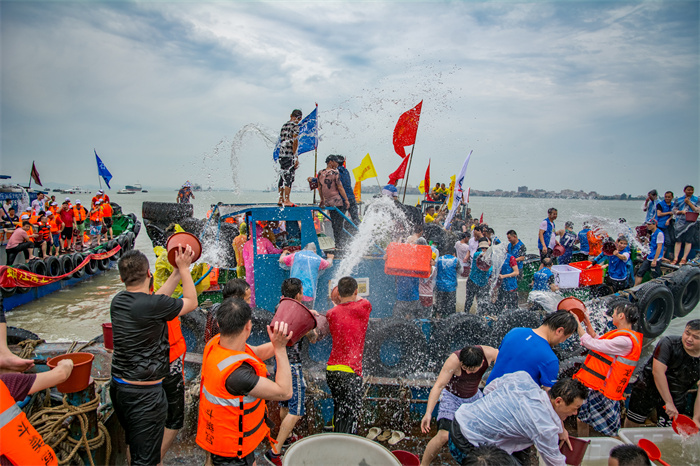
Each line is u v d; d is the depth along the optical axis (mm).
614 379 4113
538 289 7316
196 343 5371
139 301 3121
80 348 4703
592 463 3834
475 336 5402
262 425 2982
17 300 10469
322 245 6918
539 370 3471
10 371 2908
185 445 4336
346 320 3984
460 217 15047
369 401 4742
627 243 7832
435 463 4199
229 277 6668
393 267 5496
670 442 3957
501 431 3062
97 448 3555
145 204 10984
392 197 8055
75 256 13367
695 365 4152
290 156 6734
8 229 13266
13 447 2398
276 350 2900
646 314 7137
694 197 9680
